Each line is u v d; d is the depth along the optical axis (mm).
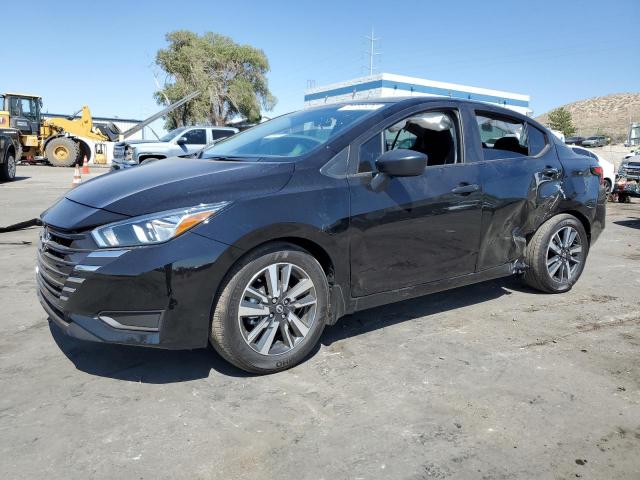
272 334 2957
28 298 4352
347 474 2148
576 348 3445
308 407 2660
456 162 3812
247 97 42906
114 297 2596
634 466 2223
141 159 14008
